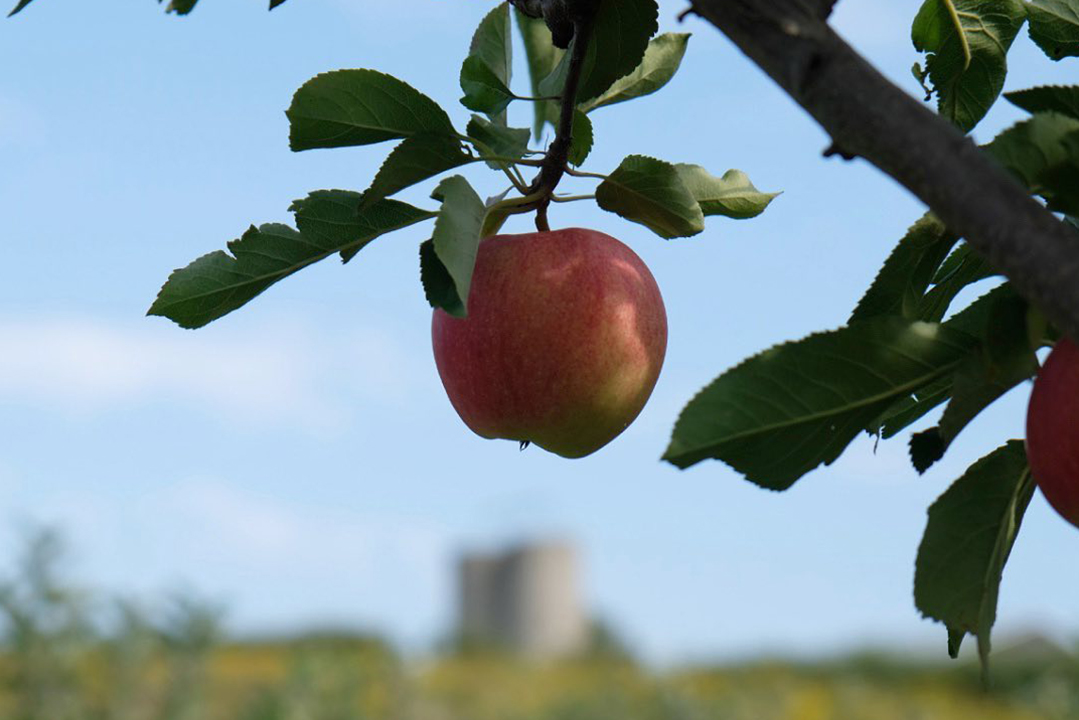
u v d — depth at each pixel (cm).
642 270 204
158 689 524
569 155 181
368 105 164
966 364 124
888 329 123
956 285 156
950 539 137
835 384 125
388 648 710
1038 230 97
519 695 1003
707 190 202
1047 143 113
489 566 1895
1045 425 122
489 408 196
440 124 165
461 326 196
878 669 1571
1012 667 1459
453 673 1256
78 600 497
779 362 124
